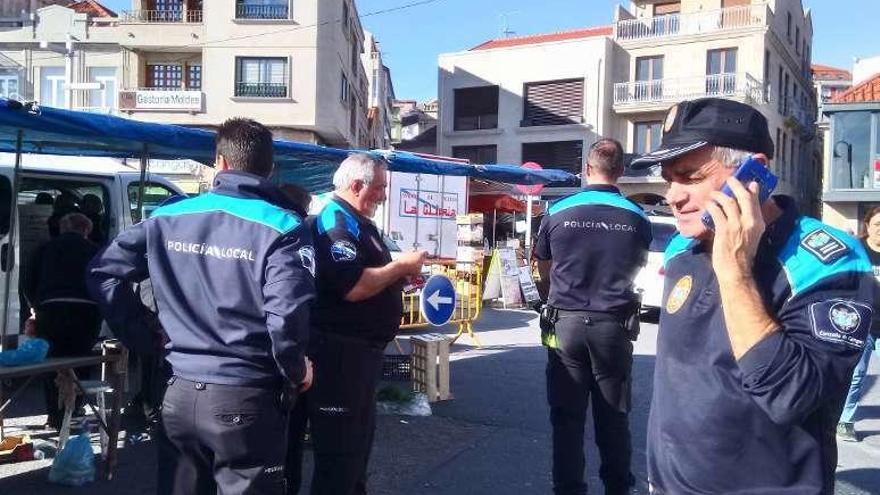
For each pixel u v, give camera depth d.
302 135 29.67
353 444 3.37
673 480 1.90
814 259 1.71
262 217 2.73
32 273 5.61
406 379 7.43
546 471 5.02
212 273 2.71
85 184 7.75
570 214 3.89
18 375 4.17
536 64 33.56
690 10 33.53
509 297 13.30
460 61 35.38
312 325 3.33
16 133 5.27
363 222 3.48
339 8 29.75
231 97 29.05
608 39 32.12
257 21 28.86
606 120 32.22
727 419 1.79
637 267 3.91
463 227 12.95
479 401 6.90
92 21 31.58
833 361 1.62
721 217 1.69
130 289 2.97
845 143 22.73
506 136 34.09
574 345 3.85
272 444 2.74
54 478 4.57
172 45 29.66
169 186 8.59
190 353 2.71
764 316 1.65
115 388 4.77
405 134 70.62
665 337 1.97
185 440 2.73
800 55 37.12
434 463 5.14
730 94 30.08
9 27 35.50
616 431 3.92
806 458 1.77
